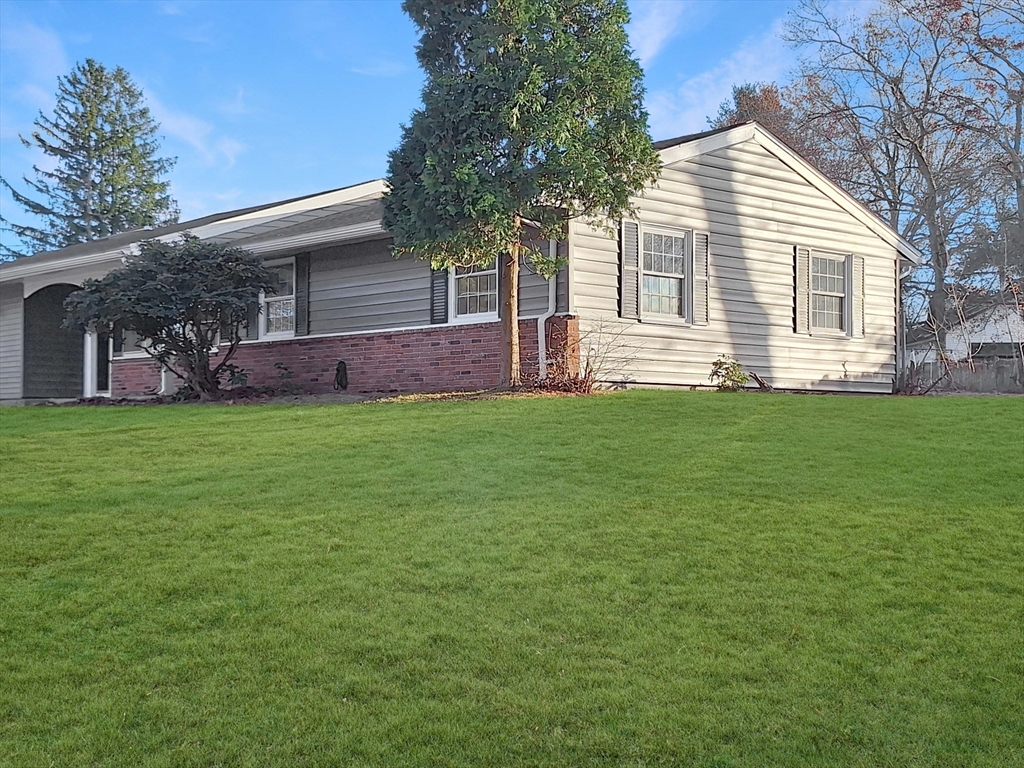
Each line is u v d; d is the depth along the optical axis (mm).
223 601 5000
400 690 4043
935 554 5590
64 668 4277
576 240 13539
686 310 14961
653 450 8312
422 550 5723
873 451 8250
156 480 7625
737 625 4645
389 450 8523
